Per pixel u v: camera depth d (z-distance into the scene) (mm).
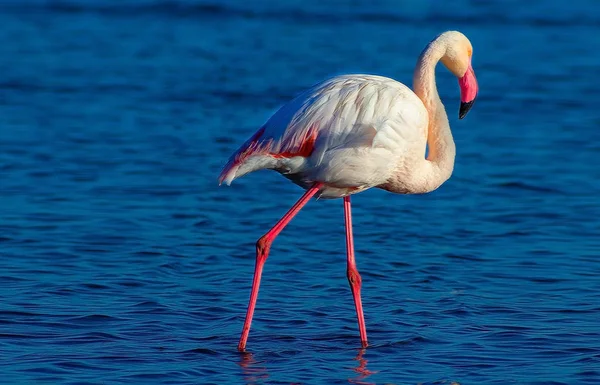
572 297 10578
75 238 12688
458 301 10391
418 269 11695
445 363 8445
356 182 8609
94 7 39562
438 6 40156
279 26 35344
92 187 15664
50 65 27438
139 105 22578
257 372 8125
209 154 18281
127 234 12992
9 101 22641
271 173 17375
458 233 13492
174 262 11742
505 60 29016
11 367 8070
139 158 17797
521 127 21031
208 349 8703
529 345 8953
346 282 11125
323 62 28000
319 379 7973
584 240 13156
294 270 11570
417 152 8750
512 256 12344
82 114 21531
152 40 32250
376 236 13281
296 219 14164
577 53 30234
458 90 25375
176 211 14352
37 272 11125
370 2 41688
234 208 14695
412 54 28938
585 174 17156
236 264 11773
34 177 16172
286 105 8617
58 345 8711
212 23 36125
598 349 8805
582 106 23141
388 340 9094
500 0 41719
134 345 8773
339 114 8328
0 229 12969
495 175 17094
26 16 36656
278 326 9484
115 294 10398
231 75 26359
